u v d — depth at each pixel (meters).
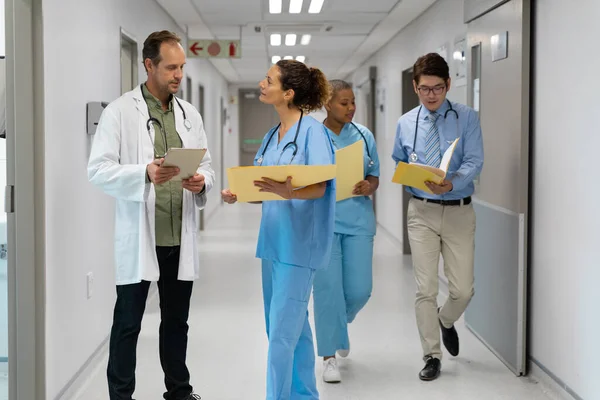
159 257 2.78
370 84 10.05
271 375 2.66
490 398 3.18
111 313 4.12
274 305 2.66
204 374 3.56
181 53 2.71
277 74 2.62
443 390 3.29
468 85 4.42
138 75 5.15
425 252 3.39
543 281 3.33
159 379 3.46
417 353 3.90
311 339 2.83
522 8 3.39
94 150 2.64
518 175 3.46
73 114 3.28
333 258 3.34
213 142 11.61
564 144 3.05
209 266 6.84
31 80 2.77
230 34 8.02
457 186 3.21
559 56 3.10
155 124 2.74
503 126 3.70
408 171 3.00
